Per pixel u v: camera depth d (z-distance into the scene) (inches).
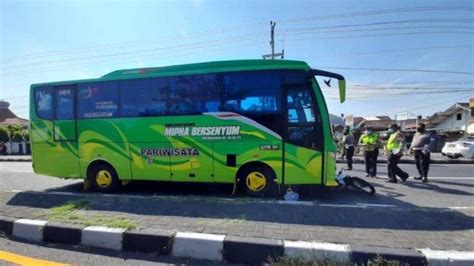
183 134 300.5
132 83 316.8
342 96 288.5
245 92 289.3
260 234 179.2
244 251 165.8
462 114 1952.5
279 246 162.6
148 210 230.2
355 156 808.3
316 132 279.1
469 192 327.6
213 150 293.9
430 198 297.0
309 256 154.2
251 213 219.6
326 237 174.7
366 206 239.9
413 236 176.2
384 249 156.6
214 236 174.6
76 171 335.0
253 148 285.9
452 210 224.4
